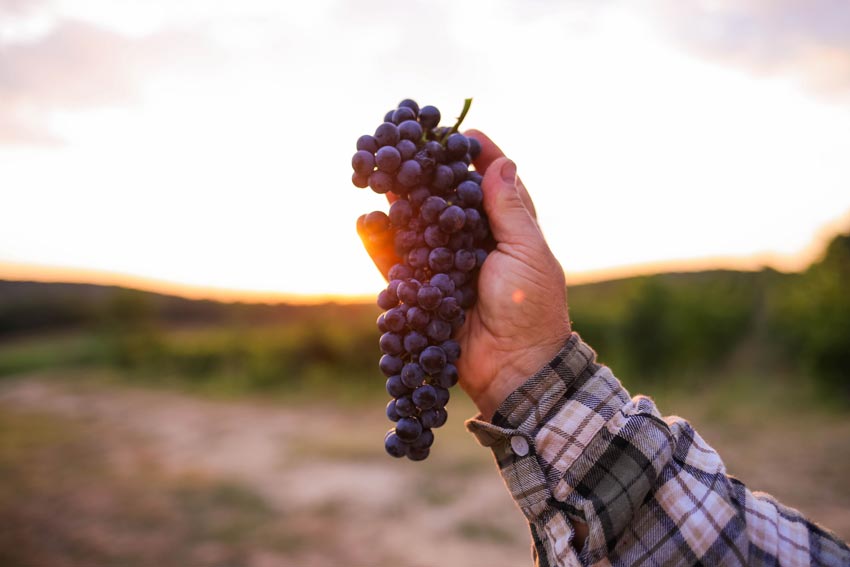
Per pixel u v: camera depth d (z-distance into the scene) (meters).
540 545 1.16
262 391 13.43
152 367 17.41
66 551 5.37
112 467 7.84
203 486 6.97
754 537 1.15
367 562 5.05
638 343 12.38
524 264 1.33
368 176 1.36
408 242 1.38
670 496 1.14
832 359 9.76
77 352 22.48
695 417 8.95
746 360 12.38
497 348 1.36
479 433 1.23
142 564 5.14
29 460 8.23
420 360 1.30
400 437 1.30
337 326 14.57
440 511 5.97
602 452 1.15
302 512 6.12
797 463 6.55
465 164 1.42
